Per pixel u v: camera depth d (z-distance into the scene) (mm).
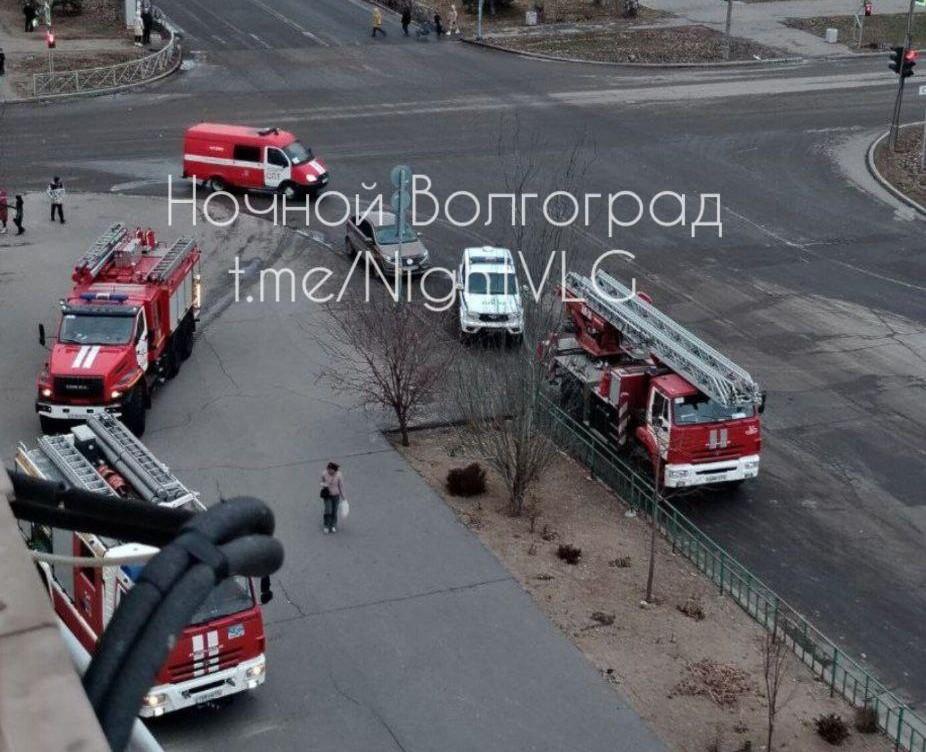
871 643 19516
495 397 24938
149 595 2201
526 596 20312
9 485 2453
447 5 72312
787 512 23562
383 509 23062
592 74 58594
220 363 29359
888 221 41000
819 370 29875
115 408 24750
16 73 54625
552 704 17594
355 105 52344
